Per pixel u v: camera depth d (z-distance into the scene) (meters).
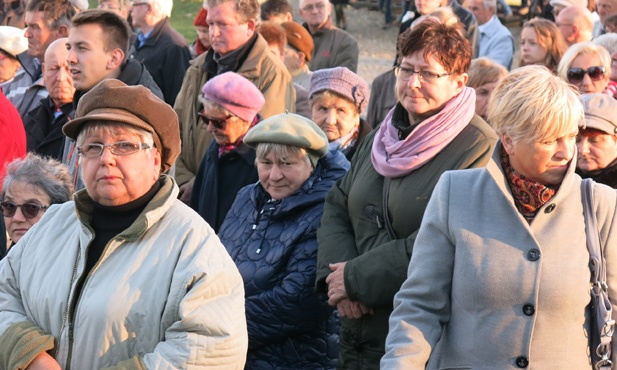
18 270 3.67
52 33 8.07
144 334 3.34
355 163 4.83
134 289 3.36
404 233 4.41
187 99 6.89
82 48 6.32
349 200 4.67
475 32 11.00
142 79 6.53
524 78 3.33
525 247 3.39
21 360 3.36
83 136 3.48
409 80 4.45
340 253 4.53
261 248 4.74
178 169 6.84
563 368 3.36
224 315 3.36
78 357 3.35
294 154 4.75
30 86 7.78
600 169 4.81
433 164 4.41
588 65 6.54
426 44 4.41
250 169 5.68
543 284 3.36
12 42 8.12
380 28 21.84
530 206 3.45
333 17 22.88
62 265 3.53
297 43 8.54
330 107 5.74
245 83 5.70
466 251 3.44
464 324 3.46
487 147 4.39
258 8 6.91
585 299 3.38
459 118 4.45
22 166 4.86
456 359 3.47
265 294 4.62
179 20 22.03
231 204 5.68
